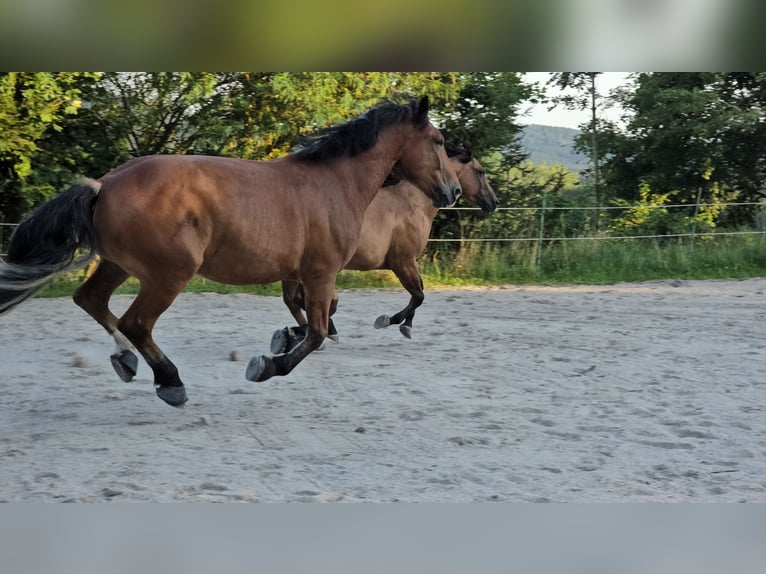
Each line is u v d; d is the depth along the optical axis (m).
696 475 5.74
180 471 5.53
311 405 7.44
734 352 10.23
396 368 9.08
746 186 24.48
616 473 5.75
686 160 24.16
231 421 6.84
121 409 7.11
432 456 6.07
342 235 7.01
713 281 17.81
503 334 11.37
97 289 6.67
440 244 19.75
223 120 18.97
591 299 15.03
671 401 7.78
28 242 5.99
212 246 6.34
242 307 13.80
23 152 16.50
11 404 7.20
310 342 6.97
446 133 22.05
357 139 7.24
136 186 6.07
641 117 24.11
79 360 8.86
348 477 5.56
